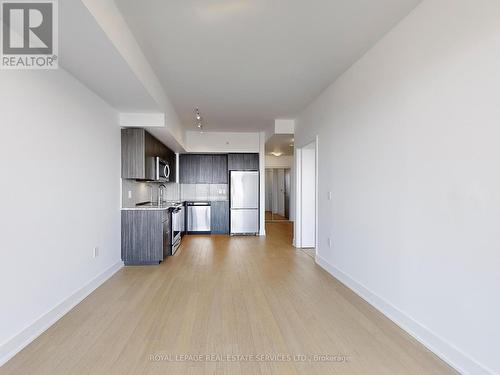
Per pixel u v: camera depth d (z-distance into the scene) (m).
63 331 2.46
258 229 7.52
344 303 3.08
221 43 2.95
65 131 2.87
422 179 2.28
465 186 1.89
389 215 2.72
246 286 3.60
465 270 1.89
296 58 3.29
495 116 1.69
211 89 4.30
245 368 1.96
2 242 2.03
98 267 3.66
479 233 1.79
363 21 2.56
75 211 3.07
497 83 1.67
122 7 2.35
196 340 2.32
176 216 5.70
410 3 2.31
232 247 5.98
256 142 7.59
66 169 2.89
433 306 2.17
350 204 3.53
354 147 3.41
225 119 6.10
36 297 2.40
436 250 2.14
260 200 7.55
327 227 4.29
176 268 4.41
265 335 2.41
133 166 4.54
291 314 2.81
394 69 2.63
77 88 3.10
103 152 3.82
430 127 2.19
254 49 3.08
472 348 1.84
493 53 1.70
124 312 2.84
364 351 2.17
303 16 2.49
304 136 5.38
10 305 2.10
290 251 5.61
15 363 2.00
